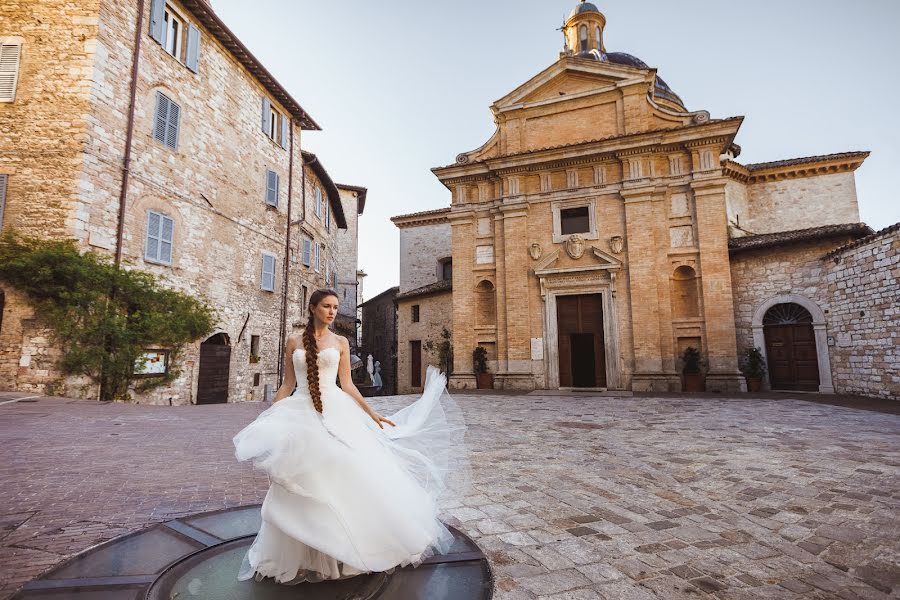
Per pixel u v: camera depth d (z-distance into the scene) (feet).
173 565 9.32
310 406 9.23
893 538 11.64
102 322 39.42
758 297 52.70
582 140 61.72
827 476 17.13
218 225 55.01
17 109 39.58
